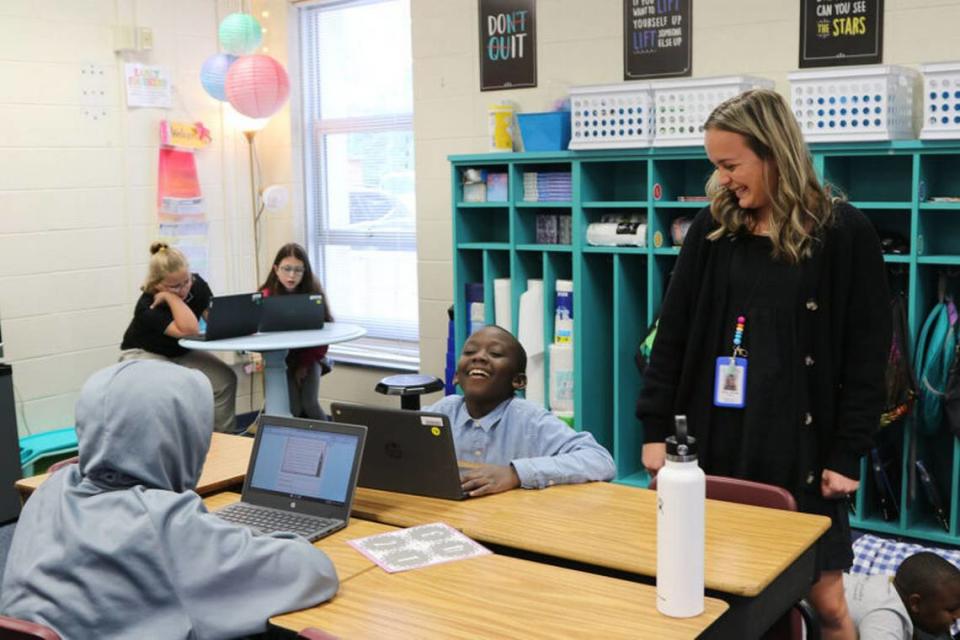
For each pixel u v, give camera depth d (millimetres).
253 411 6633
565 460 2520
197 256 6281
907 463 3822
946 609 2580
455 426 2729
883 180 4098
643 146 4172
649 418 2559
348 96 6344
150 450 1759
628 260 4488
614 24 4738
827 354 2342
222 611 1707
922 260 3691
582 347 4512
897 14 4004
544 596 1836
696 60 4527
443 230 5535
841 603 2465
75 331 5641
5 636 1653
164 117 6039
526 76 5051
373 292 6402
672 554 1725
